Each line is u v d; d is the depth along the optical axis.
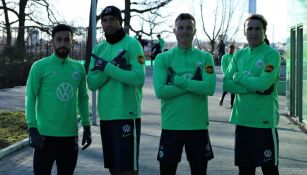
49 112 5.00
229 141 9.57
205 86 5.02
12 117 11.84
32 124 4.94
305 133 10.57
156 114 13.28
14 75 21.22
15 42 23.08
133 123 5.11
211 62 5.21
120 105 5.06
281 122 12.12
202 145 5.17
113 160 5.15
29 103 4.98
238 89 5.24
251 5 12.65
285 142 9.53
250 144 5.24
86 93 5.32
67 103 5.05
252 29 5.19
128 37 5.20
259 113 5.19
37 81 5.00
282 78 19.62
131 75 4.97
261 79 5.07
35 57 23.36
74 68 5.12
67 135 5.07
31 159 8.02
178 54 5.21
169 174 5.24
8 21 33.12
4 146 8.68
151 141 9.47
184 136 5.15
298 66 12.20
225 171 7.27
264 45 5.26
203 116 5.19
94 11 11.29
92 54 5.23
